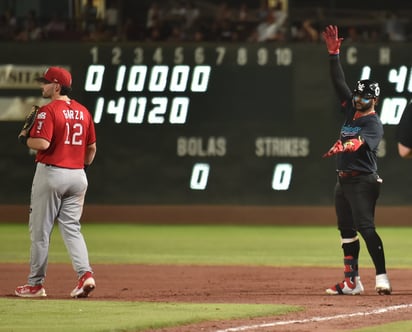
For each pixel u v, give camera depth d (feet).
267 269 125.59
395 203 208.03
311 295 92.17
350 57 202.69
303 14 227.81
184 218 210.59
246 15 222.48
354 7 237.86
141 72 205.36
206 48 205.26
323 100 206.28
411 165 206.59
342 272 120.88
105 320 70.95
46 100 207.21
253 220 209.87
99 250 158.92
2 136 208.95
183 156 208.03
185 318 71.56
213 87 205.98
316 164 207.82
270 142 207.21
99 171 209.56
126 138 207.51
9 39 220.02
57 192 86.63
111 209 210.79
